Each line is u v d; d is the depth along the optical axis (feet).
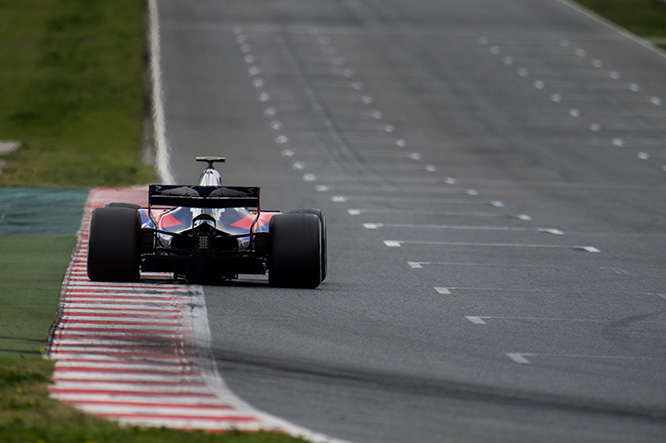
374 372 118.62
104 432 93.20
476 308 158.40
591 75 574.56
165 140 407.23
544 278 189.37
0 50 550.36
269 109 474.08
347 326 141.59
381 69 565.94
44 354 123.13
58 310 147.02
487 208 293.23
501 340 136.77
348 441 94.27
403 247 223.92
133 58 552.41
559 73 575.79
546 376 119.03
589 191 332.60
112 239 160.15
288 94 504.43
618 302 167.12
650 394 112.88
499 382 115.85
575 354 130.21
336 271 189.78
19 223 234.58
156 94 489.67
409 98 508.12
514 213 285.02
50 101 466.29
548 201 310.04
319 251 164.45
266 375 116.26
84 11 648.38
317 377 115.96
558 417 103.50
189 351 125.90
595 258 215.51
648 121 481.46
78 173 328.49
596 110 499.51
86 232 224.53
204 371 117.19
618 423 102.17
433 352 128.77
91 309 147.23
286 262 162.81
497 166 379.14
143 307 148.87
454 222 265.95
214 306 150.61
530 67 586.04
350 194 314.14
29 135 411.95
